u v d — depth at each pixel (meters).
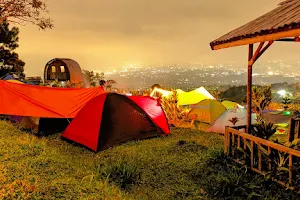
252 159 5.93
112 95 9.30
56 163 5.86
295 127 6.16
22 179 4.66
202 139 9.71
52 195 4.27
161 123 10.27
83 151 8.31
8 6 19.44
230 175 5.69
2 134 7.92
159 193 5.60
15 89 10.05
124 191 5.46
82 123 9.00
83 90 11.06
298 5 6.01
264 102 6.80
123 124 9.12
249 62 6.42
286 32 4.48
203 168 6.51
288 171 5.12
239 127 6.76
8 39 24.34
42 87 10.52
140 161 7.22
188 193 5.56
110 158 7.54
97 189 4.91
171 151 7.96
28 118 10.05
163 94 14.70
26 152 6.18
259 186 5.36
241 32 5.88
